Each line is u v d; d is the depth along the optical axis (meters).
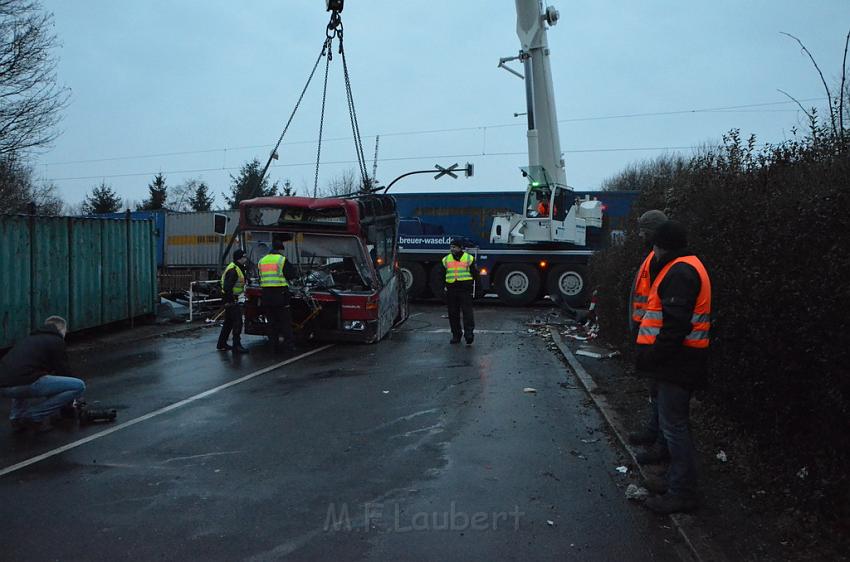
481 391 8.02
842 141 4.93
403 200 23.27
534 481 5.00
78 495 4.76
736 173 6.03
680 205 7.28
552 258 18.75
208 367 9.65
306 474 5.16
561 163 18.30
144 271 14.53
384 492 4.79
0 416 7.12
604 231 20.69
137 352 11.09
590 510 4.46
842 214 3.94
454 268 11.62
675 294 4.18
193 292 16.72
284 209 11.70
